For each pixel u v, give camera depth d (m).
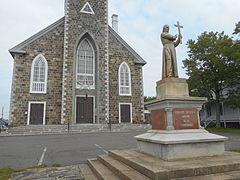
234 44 20.92
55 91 22.78
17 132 18.16
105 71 24.73
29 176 5.61
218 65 21.70
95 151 9.50
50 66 23.16
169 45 6.84
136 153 6.29
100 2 26.52
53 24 24.16
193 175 4.09
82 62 25.03
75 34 24.28
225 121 28.98
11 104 20.88
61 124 21.58
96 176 5.54
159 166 4.32
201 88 23.45
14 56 21.97
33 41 23.02
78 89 24.08
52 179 5.33
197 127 5.98
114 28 31.39
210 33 24.19
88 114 23.95
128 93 26.00
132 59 27.05
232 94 22.88
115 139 13.83
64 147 10.76
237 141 12.05
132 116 25.45
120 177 4.68
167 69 6.65
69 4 24.77
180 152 5.08
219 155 5.45
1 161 7.74
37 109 21.75
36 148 10.55
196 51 24.70
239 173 4.27
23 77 21.83
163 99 5.83
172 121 5.77
